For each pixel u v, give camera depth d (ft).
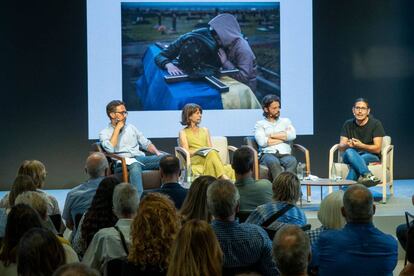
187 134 25.31
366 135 25.05
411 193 28.43
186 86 30.32
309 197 24.86
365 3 31.76
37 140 30.32
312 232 12.34
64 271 6.47
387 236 10.81
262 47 30.76
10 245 10.11
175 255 8.59
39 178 16.38
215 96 30.48
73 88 30.30
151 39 30.12
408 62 32.22
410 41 32.17
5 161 30.17
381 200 24.38
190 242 8.54
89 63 29.91
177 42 30.22
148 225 10.05
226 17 30.48
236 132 30.68
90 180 16.51
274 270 11.00
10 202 14.62
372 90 32.01
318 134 31.63
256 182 16.19
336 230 10.90
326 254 10.69
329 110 31.68
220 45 30.45
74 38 30.12
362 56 31.86
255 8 30.63
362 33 31.81
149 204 10.21
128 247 11.36
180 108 30.32
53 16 29.99
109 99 30.04
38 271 8.50
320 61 31.58
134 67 30.07
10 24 29.86
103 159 16.69
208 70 30.42
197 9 30.27
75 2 29.96
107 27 29.91
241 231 10.99
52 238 8.63
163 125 30.30
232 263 10.91
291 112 31.12
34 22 29.96
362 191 10.81
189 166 23.99
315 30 31.45
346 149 24.79
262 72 30.81
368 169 23.81
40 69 30.12
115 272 10.89
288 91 31.04
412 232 9.46
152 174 24.80
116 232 11.51
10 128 30.17
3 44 29.89
